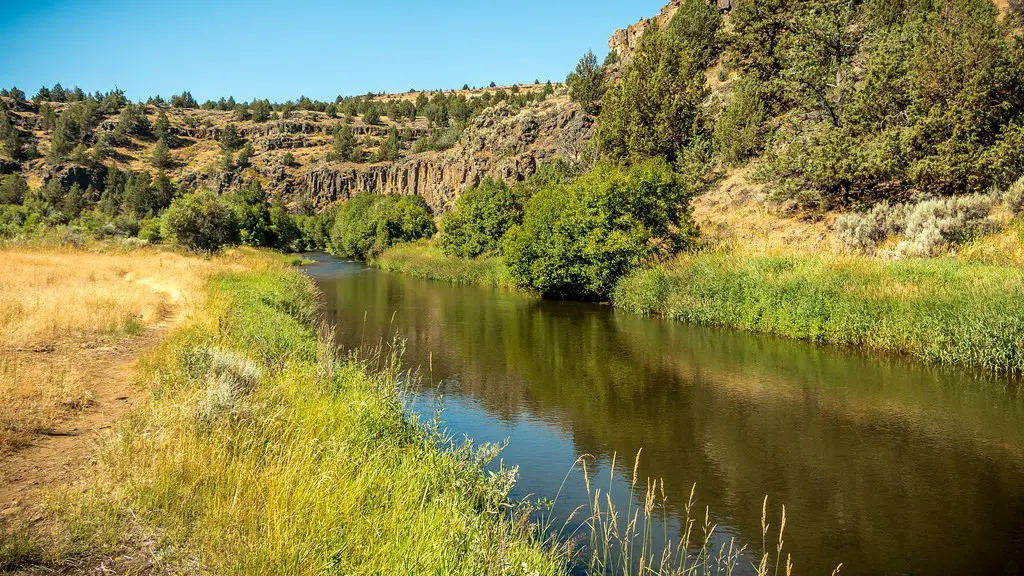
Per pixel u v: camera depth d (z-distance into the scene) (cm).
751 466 848
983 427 988
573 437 970
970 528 669
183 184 15175
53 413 630
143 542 378
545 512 686
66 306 1288
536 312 2486
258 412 609
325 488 462
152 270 2409
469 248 4712
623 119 4350
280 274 2870
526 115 7988
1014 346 1277
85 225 5641
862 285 1697
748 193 3198
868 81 2606
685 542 631
